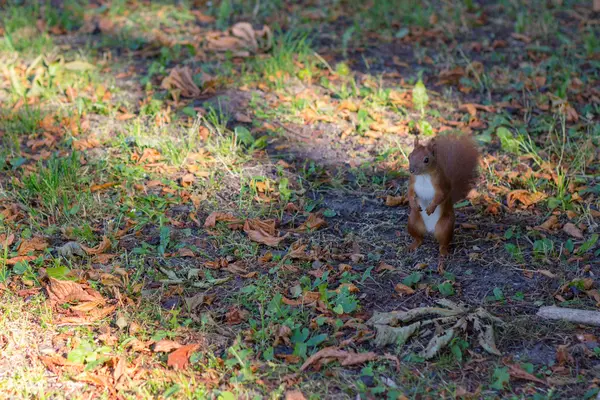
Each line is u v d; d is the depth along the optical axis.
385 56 12.27
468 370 6.32
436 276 7.54
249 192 8.88
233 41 12.45
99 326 6.82
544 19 13.16
